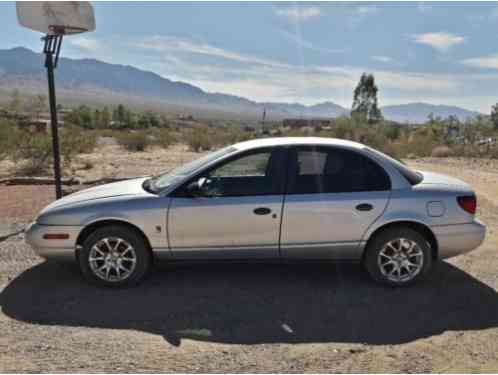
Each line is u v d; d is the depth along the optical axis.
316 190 5.01
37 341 3.89
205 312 4.51
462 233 5.10
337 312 4.54
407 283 5.14
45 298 4.78
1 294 4.87
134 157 19.30
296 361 3.64
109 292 4.97
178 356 3.69
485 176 14.28
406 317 4.45
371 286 5.20
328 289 5.12
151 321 4.30
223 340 3.96
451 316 4.48
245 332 4.12
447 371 3.54
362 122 27.25
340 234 5.02
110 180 11.74
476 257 6.19
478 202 9.95
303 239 5.02
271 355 3.73
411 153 22.78
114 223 5.05
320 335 4.08
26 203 9.06
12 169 14.24
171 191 5.02
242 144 5.39
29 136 14.81
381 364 3.62
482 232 5.17
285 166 5.06
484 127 26.08
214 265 5.55
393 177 5.11
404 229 5.07
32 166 14.09
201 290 5.05
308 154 5.10
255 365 3.58
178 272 5.58
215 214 4.94
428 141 24.09
